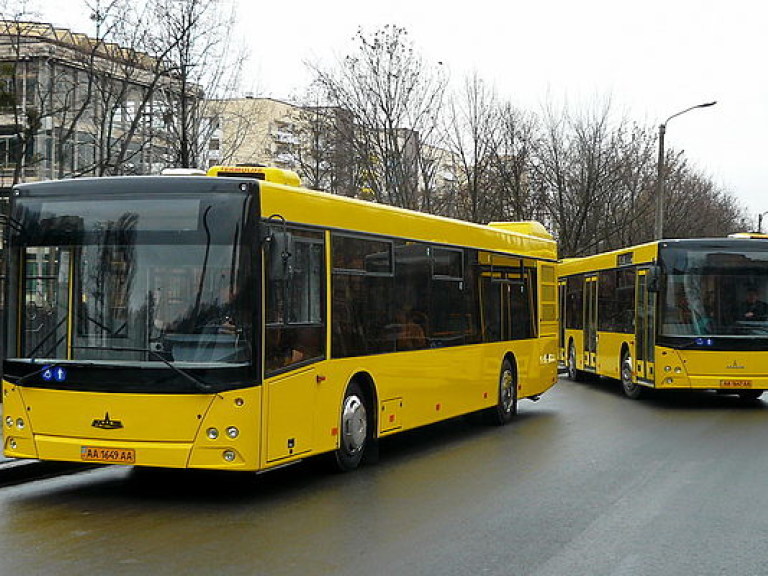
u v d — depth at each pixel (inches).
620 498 397.1
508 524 346.9
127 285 374.0
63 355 376.2
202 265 370.9
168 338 368.2
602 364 949.2
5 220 392.5
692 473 460.1
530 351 709.9
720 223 2228.1
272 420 382.3
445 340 561.0
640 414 733.3
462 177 1380.4
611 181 1542.8
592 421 685.9
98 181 384.2
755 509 377.1
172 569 281.9
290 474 454.0
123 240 376.8
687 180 1941.4
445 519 354.3
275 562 290.7
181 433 363.3
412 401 516.7
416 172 1236.5
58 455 374.3
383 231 487.8
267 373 378.3
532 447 551.2
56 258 382.6
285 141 1642.5
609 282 928.3
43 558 294.2
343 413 449.1
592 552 308.0
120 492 408.8
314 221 423.5
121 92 855.1
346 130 1223.5
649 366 790.5
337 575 277.0
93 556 297.0
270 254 383.9
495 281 644.7
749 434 609.6
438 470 467.8
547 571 284.5
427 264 540.4
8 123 987.3
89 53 870.4
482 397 621.6
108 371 368.2
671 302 767.1
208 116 903.7
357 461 463.5
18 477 446.0
